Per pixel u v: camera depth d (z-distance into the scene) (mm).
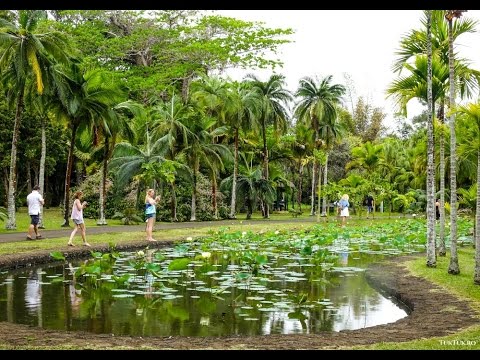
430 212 15992
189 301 11727
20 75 26703
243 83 49656
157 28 54938
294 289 13227
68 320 10117
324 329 9656
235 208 50688
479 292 12219
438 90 16312
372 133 80938
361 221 45906
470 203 22469
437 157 23547
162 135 41562
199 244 23875
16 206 48500
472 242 23094
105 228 31328
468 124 14703
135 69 55188
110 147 39562
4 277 14836
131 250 21531
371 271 15516
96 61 51469
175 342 8281
